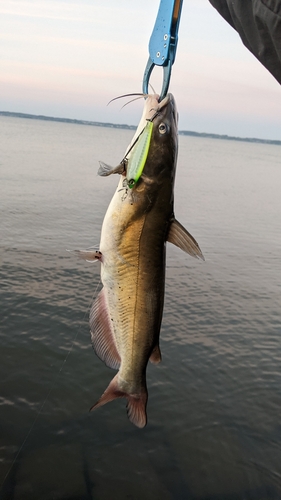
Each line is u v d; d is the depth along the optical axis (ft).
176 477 4.80
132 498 4.47
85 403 5.77
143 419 2.13
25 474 4.59
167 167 1.95
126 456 5.00
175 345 7.32
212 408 5.94
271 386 6.50
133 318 2.09
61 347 6.88
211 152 92.94
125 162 1.99
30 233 12.44
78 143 65.57
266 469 5.04
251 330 8.13
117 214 2.00
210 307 8.92
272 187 35.04
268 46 1.86
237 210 21.50
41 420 5.39
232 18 2.02
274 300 9.68
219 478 4.86
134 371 2.14
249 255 13.21
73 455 4.92
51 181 23.17
